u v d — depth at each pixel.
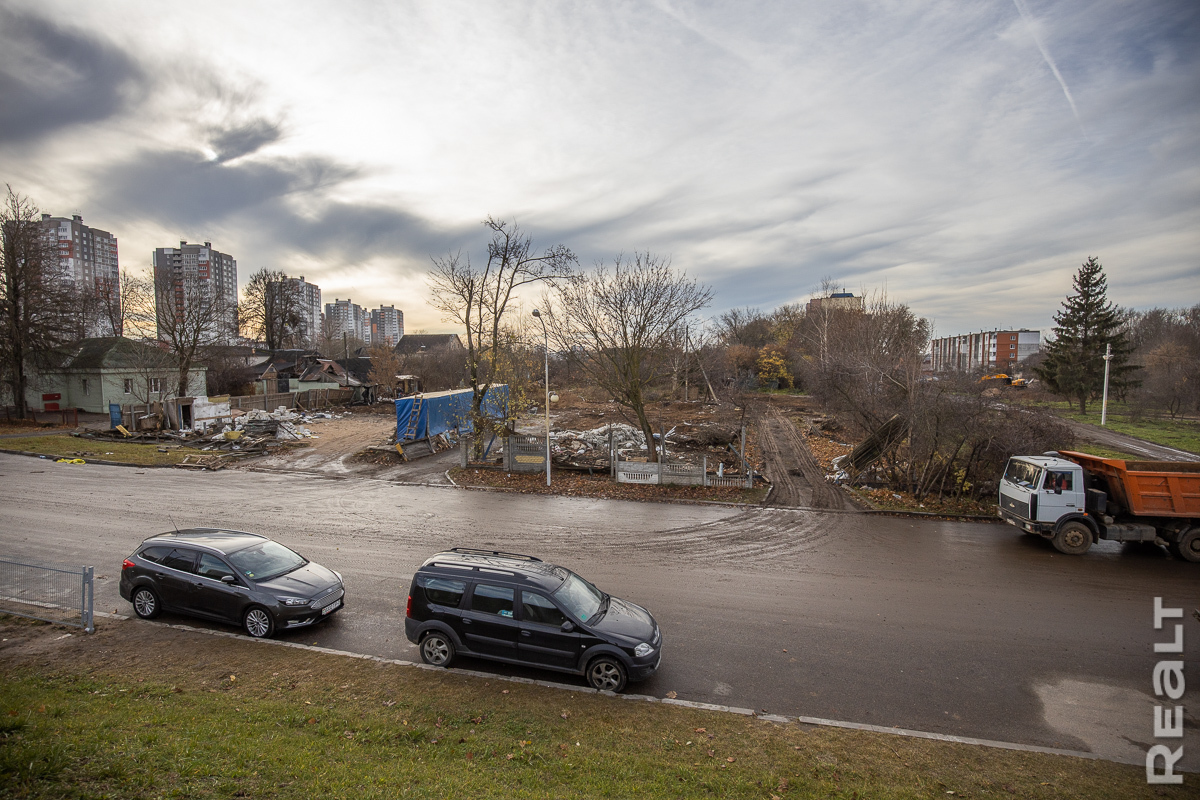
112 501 19.23
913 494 21.67
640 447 30.16
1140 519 15.68
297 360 65.00
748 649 10.23
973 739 7.73
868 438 25.12
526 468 24.98
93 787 5.47
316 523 17.52
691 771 6.68
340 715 7.58
